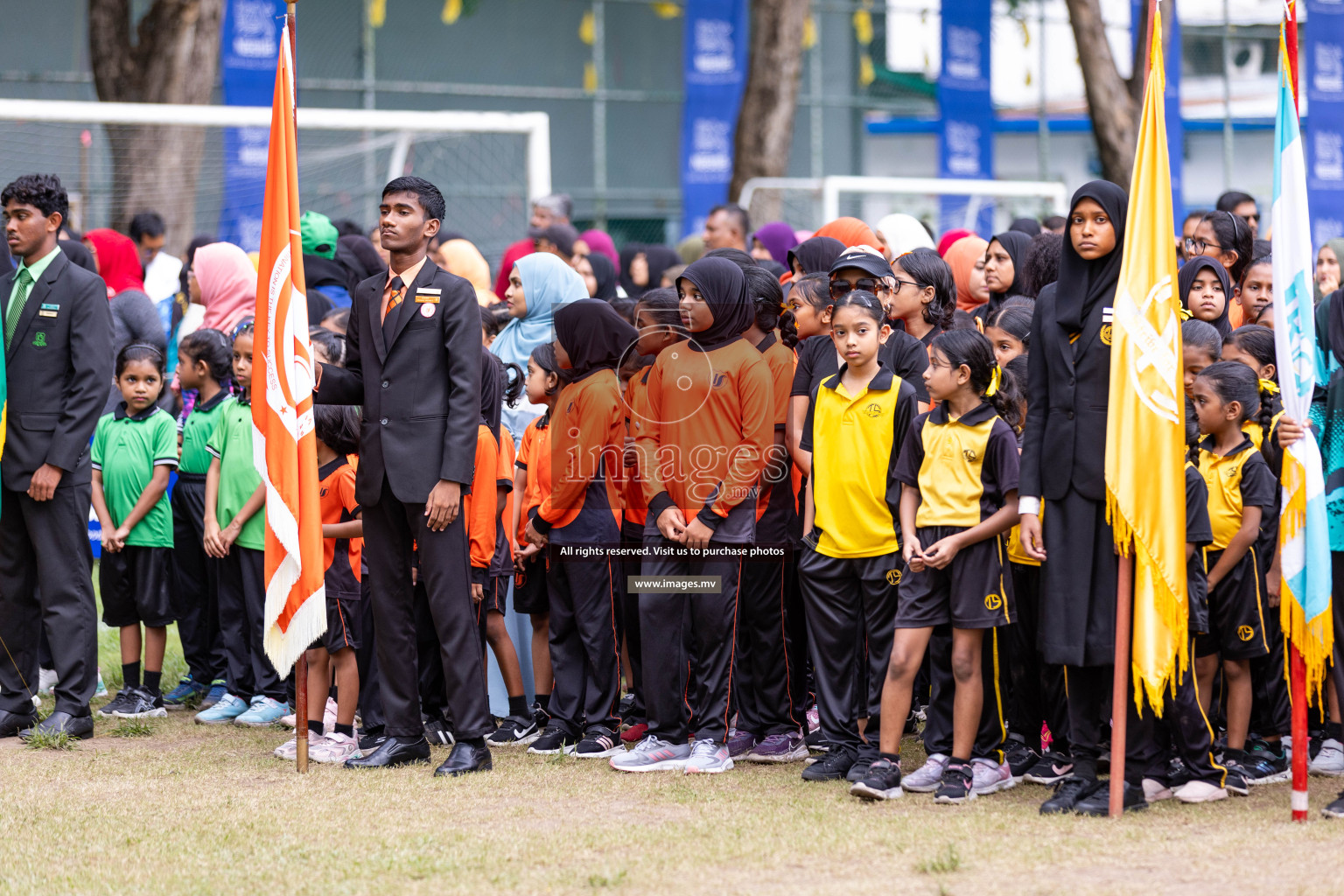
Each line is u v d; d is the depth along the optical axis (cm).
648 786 1159
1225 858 923
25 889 898
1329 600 1038
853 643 1208
